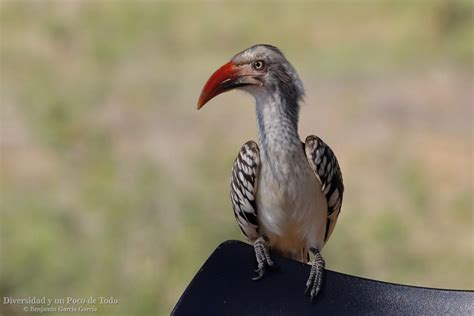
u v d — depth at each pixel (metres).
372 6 26.86
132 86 20.42
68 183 13.77
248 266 5.41
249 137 18.25
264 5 27.69
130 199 12.09
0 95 18.45
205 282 5.23
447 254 13.60
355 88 20.81
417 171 16.33
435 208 15.45
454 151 17.89
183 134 18.31
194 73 22.16
